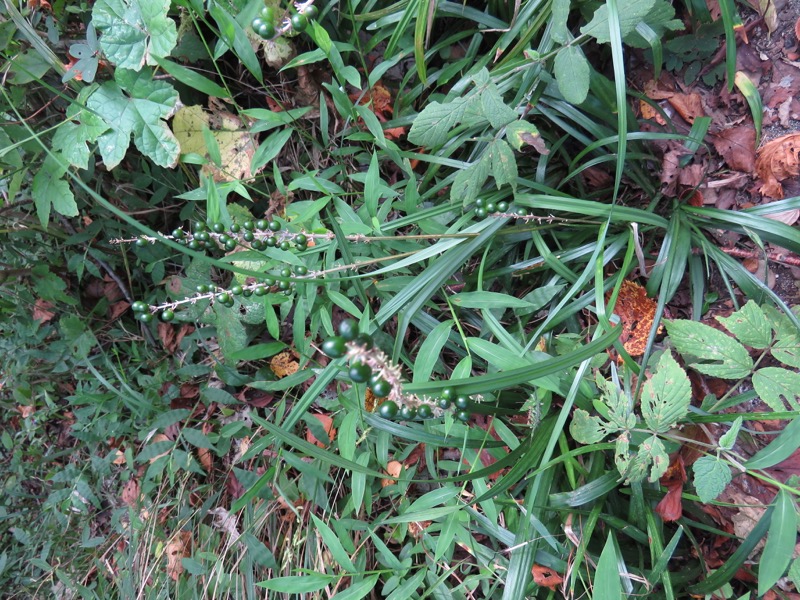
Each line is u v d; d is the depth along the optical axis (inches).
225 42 16.3
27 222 20.4
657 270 17.1
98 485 22.2
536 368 13.6
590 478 16.5
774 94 17.7
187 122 18.9
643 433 16.2
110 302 23.2
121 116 16.8
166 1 15.5
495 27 18.2
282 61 19.1
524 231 17.7
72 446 24.8
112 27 15.8
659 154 18.4
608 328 15.4
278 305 21.3
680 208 17.6
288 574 18.6
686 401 13.6
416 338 20.5
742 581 17.1
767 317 15.6
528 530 15.5
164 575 20.0
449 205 17.4
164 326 23.1
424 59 18.1
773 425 17.2
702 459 13.6
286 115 17.9
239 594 18.9
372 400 19.3
